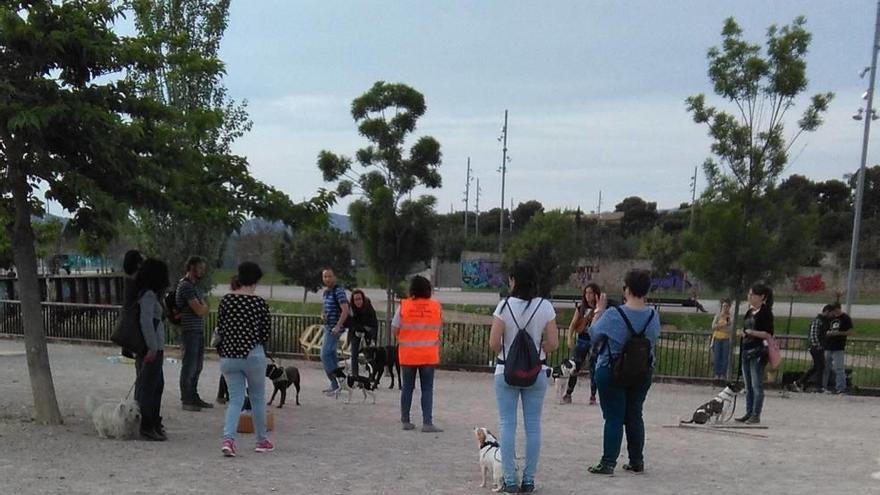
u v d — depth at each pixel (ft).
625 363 22.24
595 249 185.88
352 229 65.67
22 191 28.30
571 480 22.35
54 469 21.68
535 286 20.67
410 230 63.62
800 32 56.49
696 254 55.31
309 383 45.27
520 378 19.92
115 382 41.29
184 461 23.40
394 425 31.81
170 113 29.63
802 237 54.80
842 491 21.71
